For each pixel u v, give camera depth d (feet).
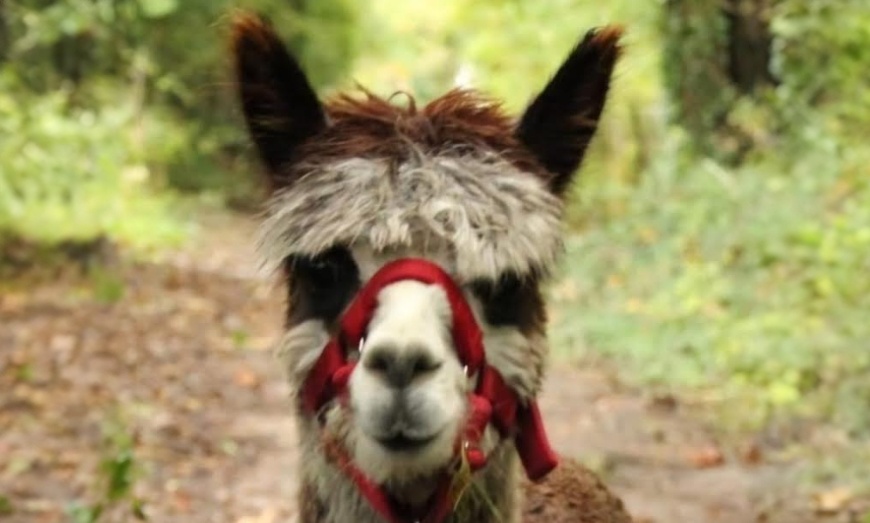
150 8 161.58
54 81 187.83
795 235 106.52
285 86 30.55
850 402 79.61
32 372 92.63
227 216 197.88
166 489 69.00
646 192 134.31
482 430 28.50
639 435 79.66
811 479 69.77
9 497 65.87
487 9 204.44
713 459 73.92
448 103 30.45
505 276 28.55
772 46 141.49
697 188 128.67
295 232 28.78
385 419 26.86
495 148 29.68
